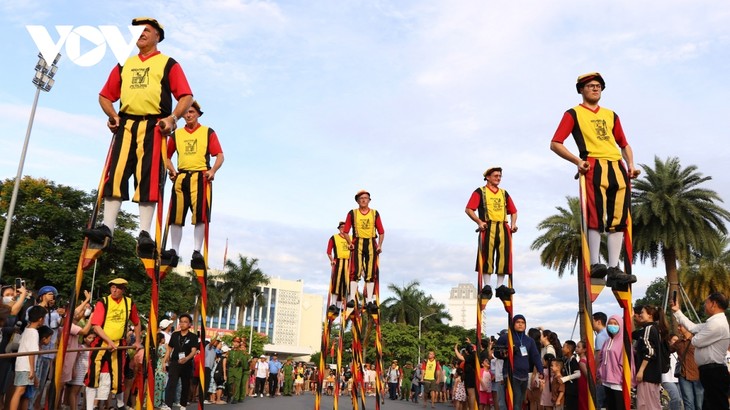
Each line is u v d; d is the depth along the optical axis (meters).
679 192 34.31
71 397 10.74
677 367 11.94
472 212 11.72
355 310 16.44
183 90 6.41
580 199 7.14
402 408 25.00
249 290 82.19
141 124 6.29
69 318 5.92
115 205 6.19
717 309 8.92
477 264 11.67
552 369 12.26
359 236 16.20
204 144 9.59
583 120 7.35
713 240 33.81
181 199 9.40
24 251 42.03
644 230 34.38
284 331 148.88
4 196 45.53
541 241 38.97
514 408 11.93
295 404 23.25
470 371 16.72
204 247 9.32
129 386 13.09
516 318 12.30
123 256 43.69
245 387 22.92
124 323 11.02
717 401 8.75
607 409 9.56
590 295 6.96
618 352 9.38
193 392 17.45
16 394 9.01
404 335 73.50
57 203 46.81
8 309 8.74
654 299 76.19
